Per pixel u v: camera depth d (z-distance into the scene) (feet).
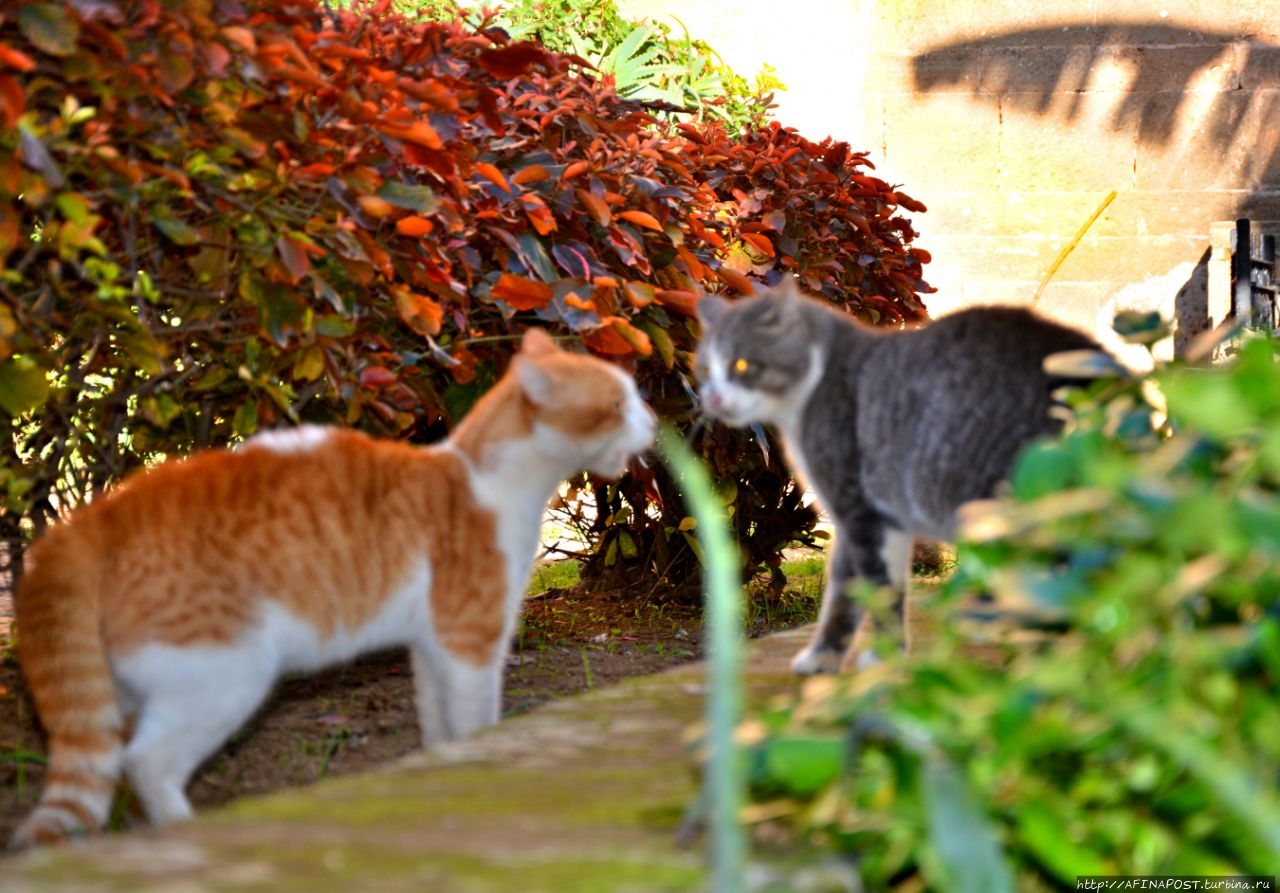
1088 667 5.32
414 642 10.89
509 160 13.51
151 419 11.65
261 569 9.65
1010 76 32.22
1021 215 32.40
